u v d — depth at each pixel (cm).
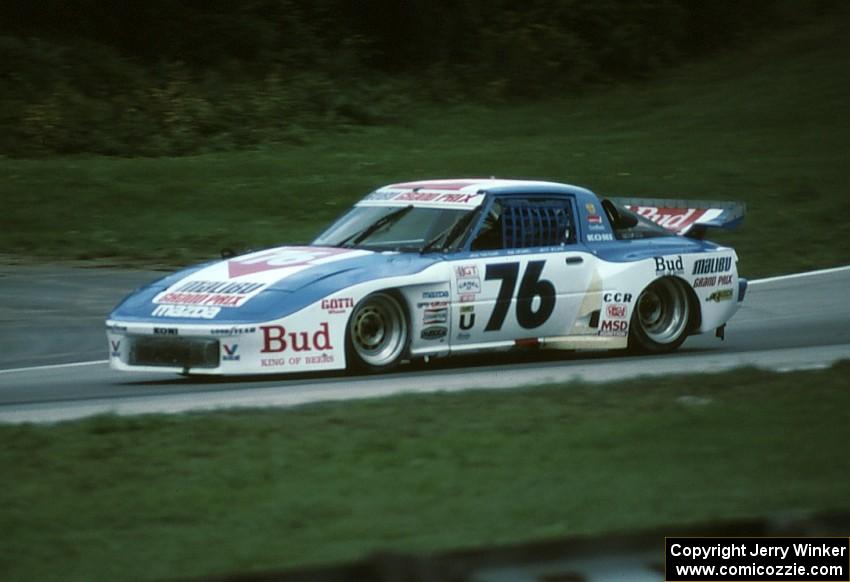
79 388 3206
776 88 10888
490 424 2475
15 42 10188
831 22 13612
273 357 3127
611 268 3697
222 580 1381
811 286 5106
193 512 1836
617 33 12525
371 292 3262
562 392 2830
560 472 2059
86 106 9456
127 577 1523
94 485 2011
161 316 3203
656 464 2109
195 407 2820
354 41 11881
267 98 10119
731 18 13362
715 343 4003
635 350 3791
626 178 7600
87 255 5969
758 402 2686
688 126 9681
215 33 11281
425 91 11381
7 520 1795
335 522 1772
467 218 3519
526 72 11919
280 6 11881
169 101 9744
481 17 12644
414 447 2264
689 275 3841
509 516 1775
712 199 7031
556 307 3591
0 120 9106
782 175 7475
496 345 3506
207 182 7581
